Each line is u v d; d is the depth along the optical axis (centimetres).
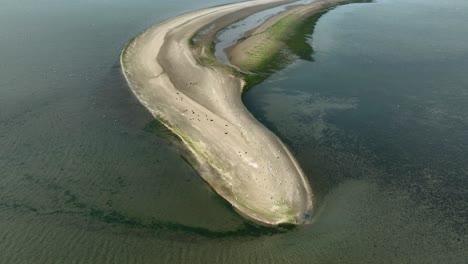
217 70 3975
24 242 2053
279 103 3456
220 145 2800
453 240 2131
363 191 2459
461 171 2656
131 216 2238
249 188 2416
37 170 2556
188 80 3762
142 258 1984
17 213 2223
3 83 3625
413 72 4147
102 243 2064
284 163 2638
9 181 2456
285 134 3009
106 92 3553
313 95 3603
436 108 3422
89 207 2289
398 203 2372
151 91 3581
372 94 3644
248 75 3947
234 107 3312
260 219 2216
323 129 3083
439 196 2438
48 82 3691
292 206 2292
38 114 3156
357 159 2750
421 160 2759
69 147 2786
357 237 2128
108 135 2938
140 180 2506
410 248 2077
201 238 2103
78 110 3244
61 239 2078
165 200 2356
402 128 3122
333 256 2016
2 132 2908
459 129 3117
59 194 2373
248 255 2009
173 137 2934
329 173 2606
